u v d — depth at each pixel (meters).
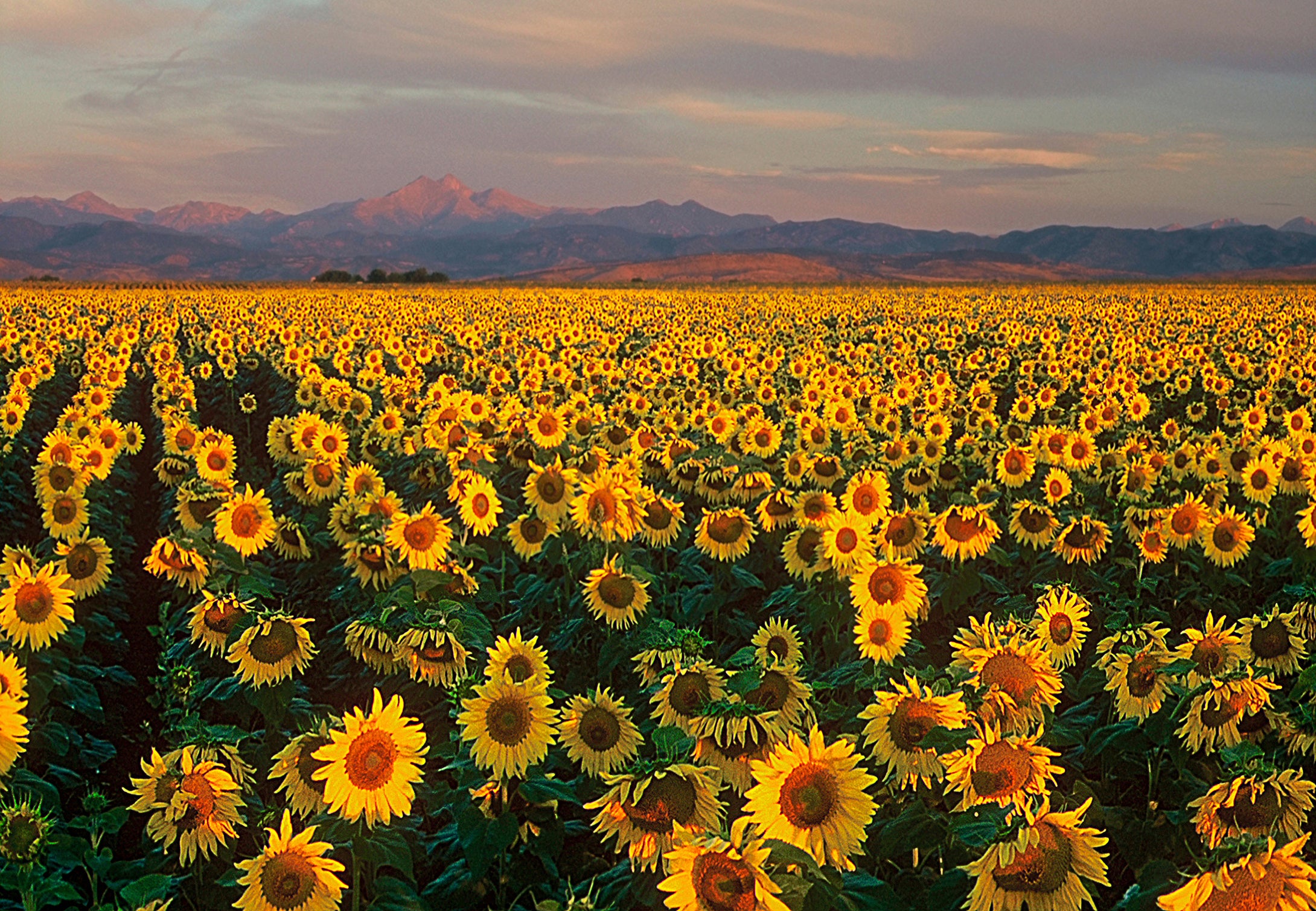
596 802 4.70
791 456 13.35
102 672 9.53
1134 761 6.49
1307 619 6.89
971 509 9.39
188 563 9.04
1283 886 3.70
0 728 5.60
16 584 7.62
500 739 5.30
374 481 12.91
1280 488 12.48
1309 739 5.69
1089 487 13.48
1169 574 10.73
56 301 66.44
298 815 5.43
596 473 10.91
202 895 5.66
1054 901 4.17
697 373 28.25
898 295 91.88
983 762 4.85
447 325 48.28
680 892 3.72
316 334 37.84
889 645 6.97
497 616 10.92
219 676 8.30
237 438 23.77
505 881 5.55
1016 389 28.72
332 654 10.11
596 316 54.53
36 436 22.17
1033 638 6.95
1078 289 109.12
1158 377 28.50
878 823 5.37
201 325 47.19
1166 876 4.59
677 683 5.70
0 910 4.72
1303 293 94.56
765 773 4.41
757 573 10.93
